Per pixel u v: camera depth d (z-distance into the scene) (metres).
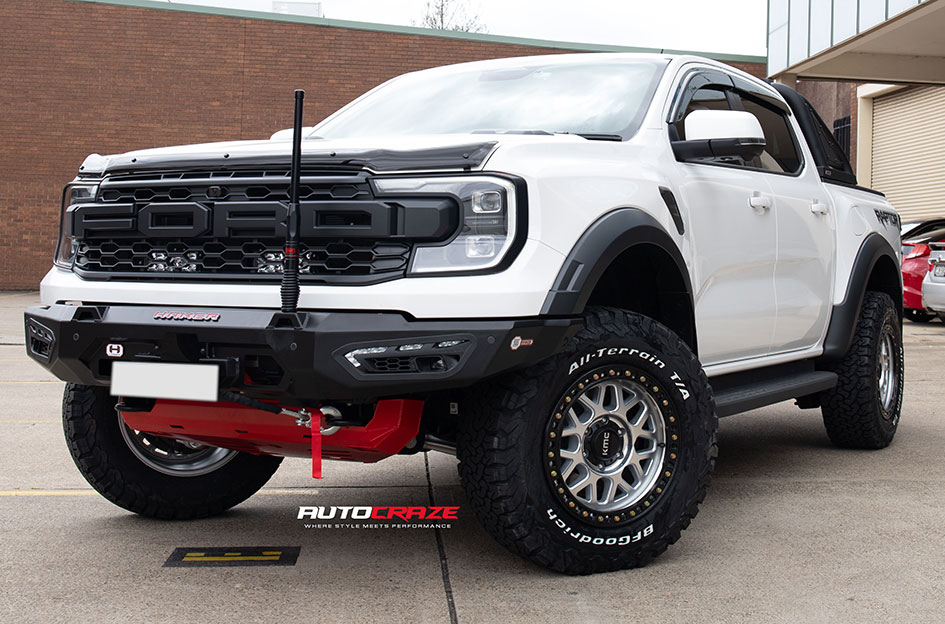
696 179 3.72
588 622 2.64
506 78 4.15
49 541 3.44
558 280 2.83
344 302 2.74
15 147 21.23
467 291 2.69
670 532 3.15
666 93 3.82
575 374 2.96
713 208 3.80
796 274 4.50
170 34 21.41
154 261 3.06
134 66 21.36
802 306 4.54
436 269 2.73
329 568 3.13
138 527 3.64
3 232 21.30
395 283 2.73
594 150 3.23
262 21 21.66
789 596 2.87
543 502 2.92
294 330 2.69
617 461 3.10
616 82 3.91
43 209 21.34
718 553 3.31
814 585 2.97
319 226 2.79
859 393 4.99
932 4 13.57
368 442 2.95
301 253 2.83
